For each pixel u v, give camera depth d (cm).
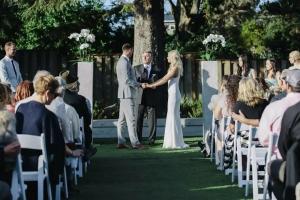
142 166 1116
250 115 859
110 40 2330
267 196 773
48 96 719
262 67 1956
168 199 833
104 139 1560
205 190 892
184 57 1923
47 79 720
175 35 2380
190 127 1617
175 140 1352
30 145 690
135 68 1388
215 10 2333
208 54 1716
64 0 1767
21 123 704
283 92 929
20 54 1936
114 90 1911
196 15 2364
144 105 1398
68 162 830
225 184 933
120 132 1364
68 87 995
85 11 2261
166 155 1248
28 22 2167
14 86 1264
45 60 1945
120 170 1076
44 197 725
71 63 1950
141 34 1758
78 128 873
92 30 2289
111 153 1291
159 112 1695
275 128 688
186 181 964
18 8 2020
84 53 1739
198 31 2359
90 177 1010
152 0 1742
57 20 2217
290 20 2272
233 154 945
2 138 582
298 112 561
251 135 835
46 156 694
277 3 2280
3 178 588
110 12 2272
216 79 1410
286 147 566
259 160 781
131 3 1802
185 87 1920
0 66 1259
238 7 2308
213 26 2325
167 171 1059
